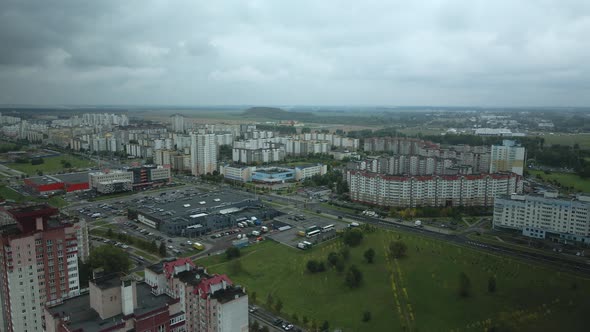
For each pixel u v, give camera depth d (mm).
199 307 192625
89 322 170875
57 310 181500
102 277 185500
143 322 176500
